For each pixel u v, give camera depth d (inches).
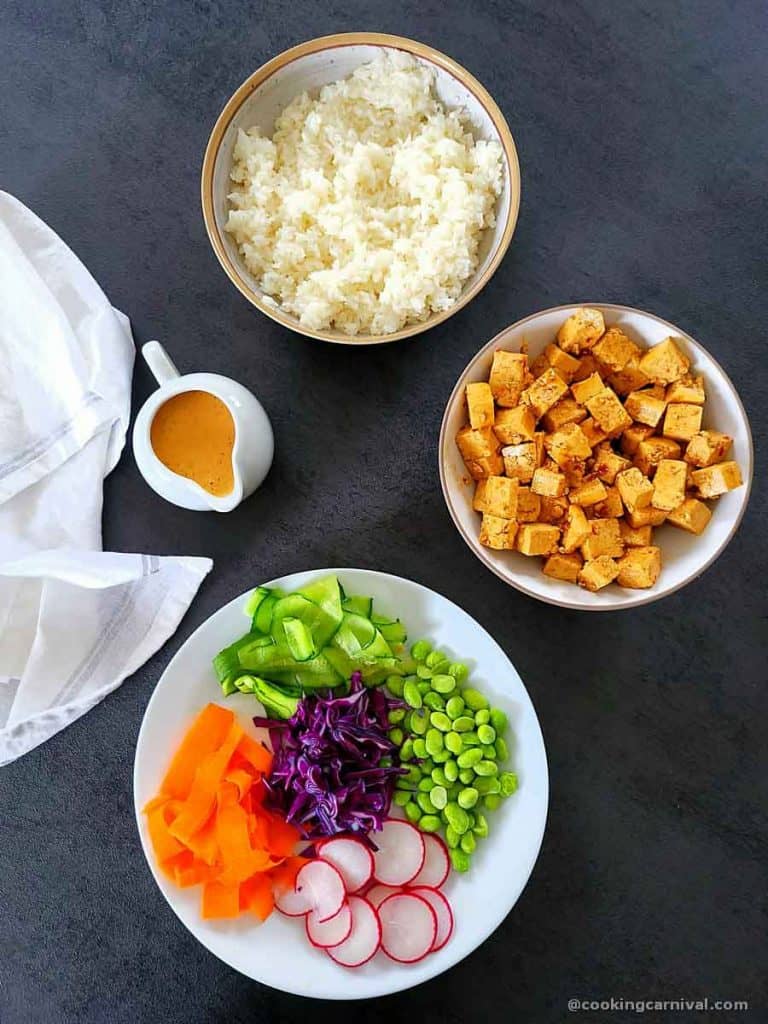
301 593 19.6
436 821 19.8
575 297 22.0
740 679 21.5
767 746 21.4
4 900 21.6
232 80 22.4
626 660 21.6
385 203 20.4
